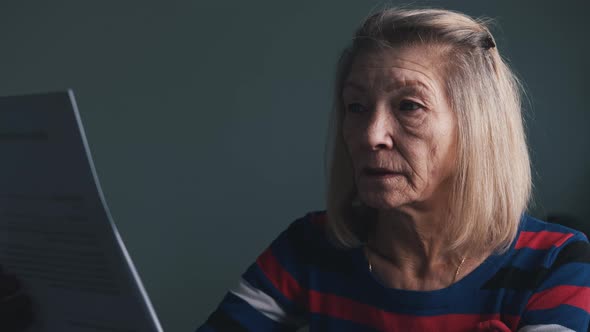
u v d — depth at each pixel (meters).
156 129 2.68
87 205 0.59
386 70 0.85
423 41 0.86
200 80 2.65
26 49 2.71
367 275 0.96
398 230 0.93
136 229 2.69
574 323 0.84
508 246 0.91
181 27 2.64
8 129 0.59
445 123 0.86
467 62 0.87
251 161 2.65
